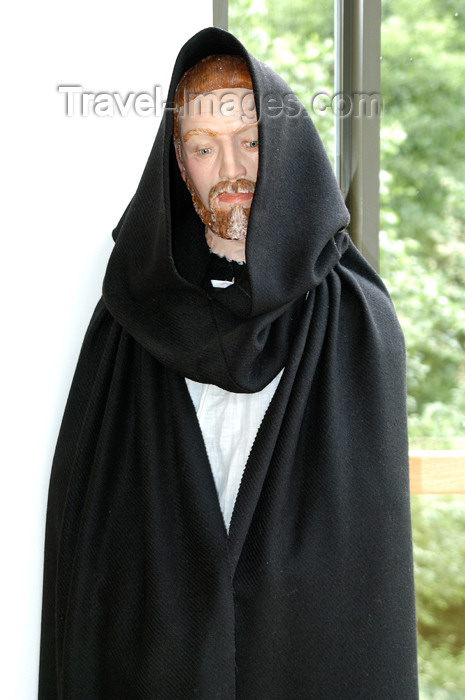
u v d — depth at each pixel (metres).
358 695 0.95
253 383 0.96
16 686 1.15
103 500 1.00
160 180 0.98
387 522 0.97
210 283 1.05
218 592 0.92
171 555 0.95
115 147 1.13
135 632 0.96
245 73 0.98
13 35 1.08
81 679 0.99
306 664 0.95
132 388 1.04
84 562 0.98
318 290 1.01
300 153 0.99
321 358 0.99
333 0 1.33
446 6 1.35
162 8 1.13
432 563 1.39
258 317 0.94
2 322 1.11
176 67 0.96
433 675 1.39
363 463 0.97
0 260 1.10
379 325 1.03
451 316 1.40
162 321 1.00
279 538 0.95
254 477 0.94
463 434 1.40
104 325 1.09
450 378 1.40
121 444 1.02
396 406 1.01
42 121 1.10
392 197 1.38
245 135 0.99
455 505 1.39
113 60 1.12
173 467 0.98
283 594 0.94
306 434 0.98
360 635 0.96
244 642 0.94
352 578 0.96
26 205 1.11
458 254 1.39
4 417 1.12
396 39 1.35
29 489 1.13
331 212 0.98
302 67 1.33
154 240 0.99
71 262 1.13
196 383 1.04
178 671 0.92
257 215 0.93
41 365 1.13
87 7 1.10
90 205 1.13
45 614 1.08
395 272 1.39
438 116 1.37
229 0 1.30
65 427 1.07
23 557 1.13
